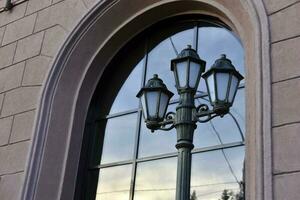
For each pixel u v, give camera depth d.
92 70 9.38
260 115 6.21
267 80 6.36
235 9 7.70
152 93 5.74
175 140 8.06
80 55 9.29
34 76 9.40
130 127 8.80
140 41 9.59
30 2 10.49
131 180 8.29
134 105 8.96
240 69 7.99
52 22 9.80
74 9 9.61
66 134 8.88
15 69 9.83
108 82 9.58
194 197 7.49
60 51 9.21
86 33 9.27
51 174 8.51
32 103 9.10
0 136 9.23
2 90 9.77
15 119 9.21
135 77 9.25
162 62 9.04
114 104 9.27
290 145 5.86
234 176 7.24
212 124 7.80
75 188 8.66
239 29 7.56
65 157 8.69
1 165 8.90
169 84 8.68
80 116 9.11
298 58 6.29
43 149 8.59
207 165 7.58
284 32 6.58
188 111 5.56
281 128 6.02
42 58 9.49
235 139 7.45
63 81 9.13
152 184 8.02
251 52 7.04
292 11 6.66
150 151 8.30
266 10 6.91
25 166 8.46
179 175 5.25
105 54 9.48
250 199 6.07
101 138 9.09
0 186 8.66
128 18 9.30
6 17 10.75
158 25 9.40
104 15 9.23
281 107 6.13
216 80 5.52
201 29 8.84
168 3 8.89
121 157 8.63
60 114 8.93
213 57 8.43
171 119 5.72
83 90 9.25
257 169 5.94
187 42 8.88
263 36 6.70
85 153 8.98
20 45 10.07
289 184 5.67
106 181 8.60
